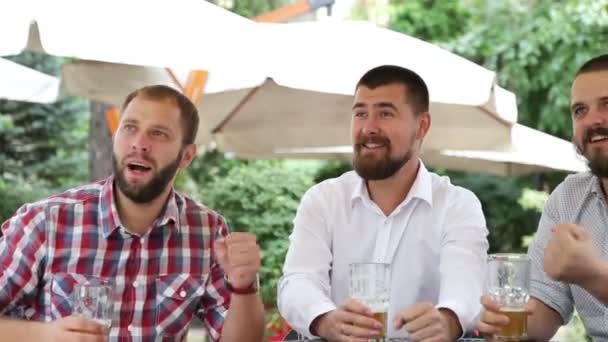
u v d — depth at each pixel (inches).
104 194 121.2
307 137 245.6
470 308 113.0
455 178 492.7
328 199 129.5
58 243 119.4
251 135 245.3
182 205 124.6
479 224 126.1
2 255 118.9
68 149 486.3
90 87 213.0
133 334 118.9
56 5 148.1
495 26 503.8
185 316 121.5
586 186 126.5
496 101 195.9
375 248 127.9
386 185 127.5
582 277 96.0
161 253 121.7
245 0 509.0
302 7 269.0
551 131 492.1
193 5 165.9
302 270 123.6
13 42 144.7
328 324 107.9
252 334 111.0
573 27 478.9
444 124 224.5
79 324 91.0
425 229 127.6
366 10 563.5
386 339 100.7
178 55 154.5
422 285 127.9
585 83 118.5
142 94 118.1
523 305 95.7
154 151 116.1
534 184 490.6
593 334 121.6
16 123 472.4
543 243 127.2
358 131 124.4
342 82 175.2
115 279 119.6
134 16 154.3
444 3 559.2
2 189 434.9
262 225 281.0
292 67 170.9
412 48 192.5
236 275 109.7
